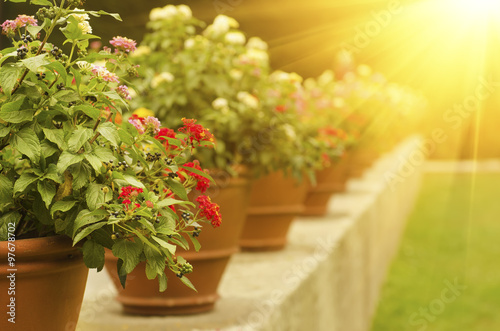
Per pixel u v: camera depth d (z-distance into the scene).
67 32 1.50
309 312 3.24
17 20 1.49
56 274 1.48
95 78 1.52
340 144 4.71
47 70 1.49
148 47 3.27
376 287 6.46
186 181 1.78
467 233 10.40
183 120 1.76
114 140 1.43
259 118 3.31
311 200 5.57
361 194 7.03
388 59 13.49
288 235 4.62
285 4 9.26
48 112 1.44
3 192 1.42
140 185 1.43
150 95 3.07
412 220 11.58
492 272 7.78
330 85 7.39
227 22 3.26
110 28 4.59
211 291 2.76
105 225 1.43
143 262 2.55
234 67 3.29
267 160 3.35
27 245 1.41
